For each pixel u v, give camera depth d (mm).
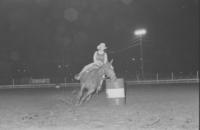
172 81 41375
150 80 43062
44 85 45906
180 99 16516
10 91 32812
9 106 15984
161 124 9156
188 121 9562
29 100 19562
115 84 13719
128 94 21109
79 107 14219
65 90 30234
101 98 18609
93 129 8695
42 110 13742
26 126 9594
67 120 10477
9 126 9680
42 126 9477
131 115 11102
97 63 13828
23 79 53250
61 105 15625
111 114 11516
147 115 11008
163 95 19438
